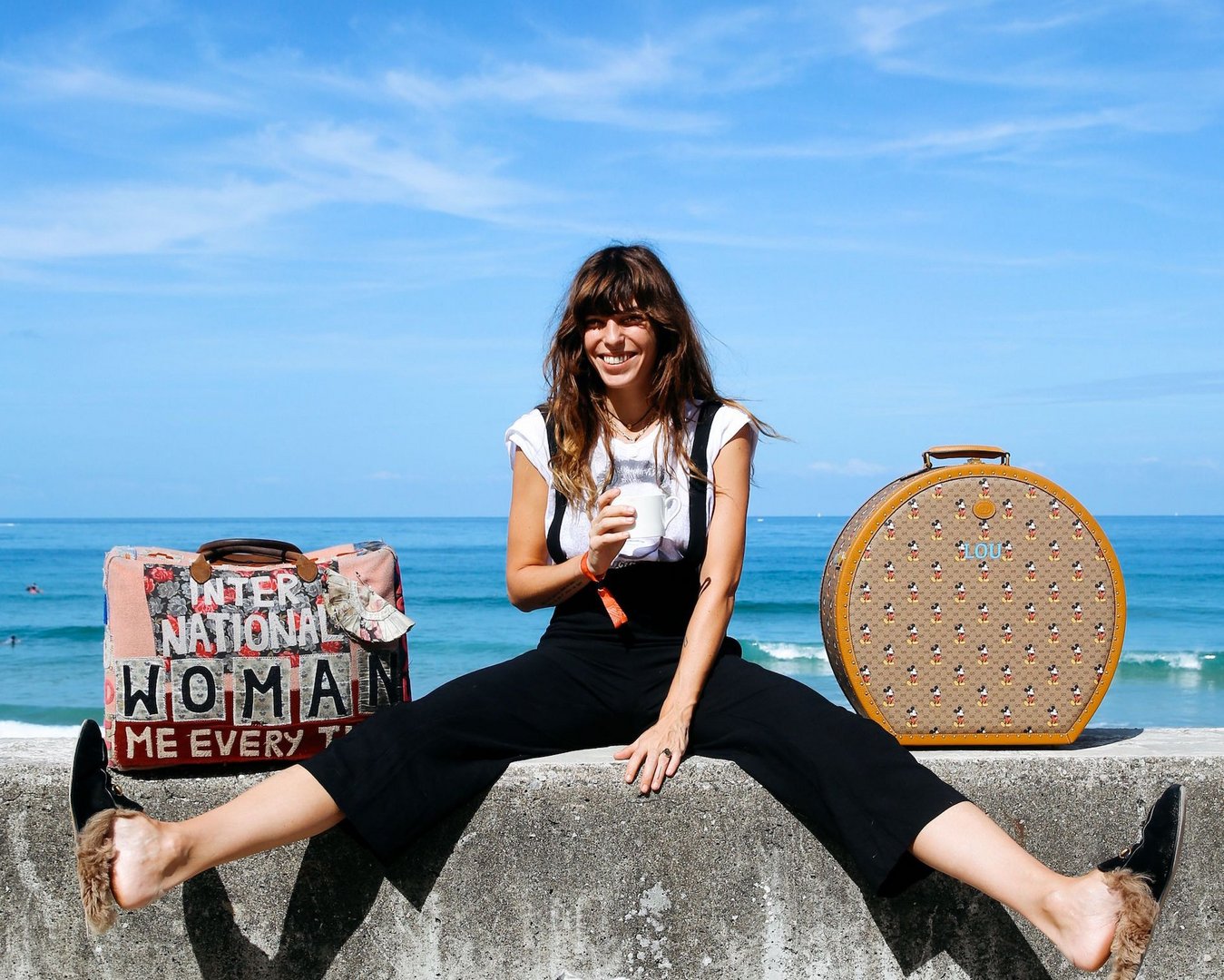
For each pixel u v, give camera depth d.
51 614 30.08
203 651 2.62
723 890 2.67
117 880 2.24
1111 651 2.93
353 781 2.47
